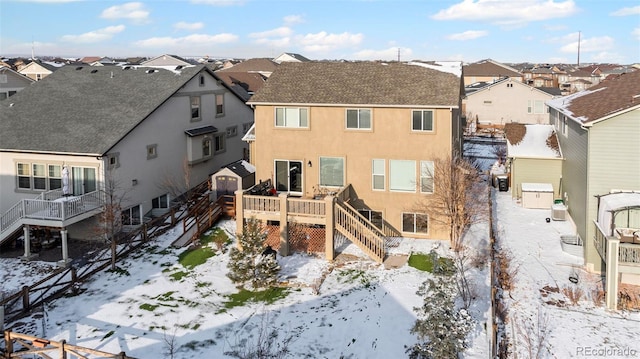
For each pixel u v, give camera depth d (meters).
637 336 16.72
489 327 16.98
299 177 27.45
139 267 23.22
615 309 18.44
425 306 15.87
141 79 33.62
